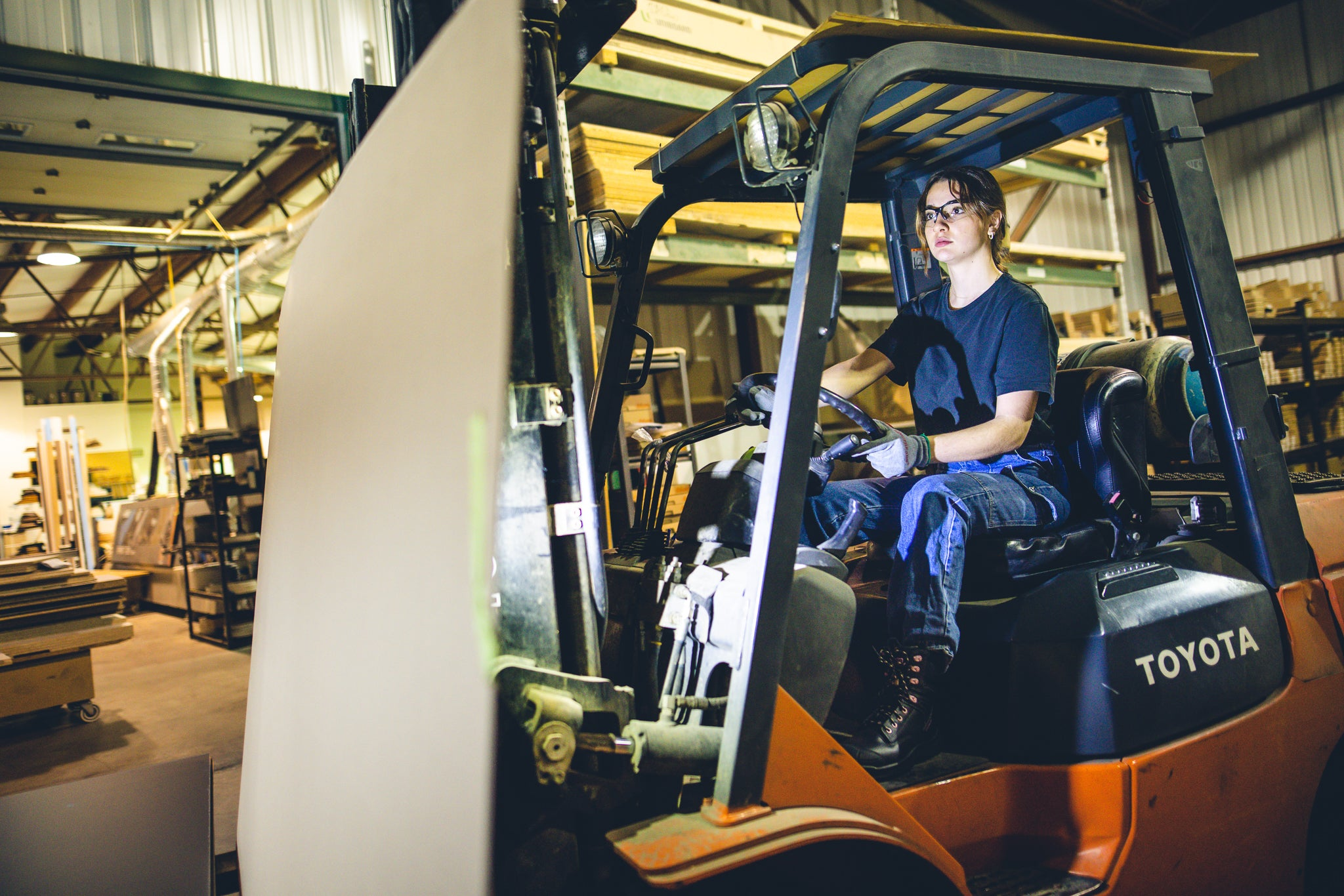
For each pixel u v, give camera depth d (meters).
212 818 1.70
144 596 8.98
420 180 1.06
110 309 15.74
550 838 1.16
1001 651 1.63
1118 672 1.57
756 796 1.12
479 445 0.77
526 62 1.21
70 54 4.56
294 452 1.59
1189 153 1.83
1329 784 1.89
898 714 1.58
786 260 5.14
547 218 1.18
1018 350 1.80
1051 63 1.64
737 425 1.81
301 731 1.31
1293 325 8.58
